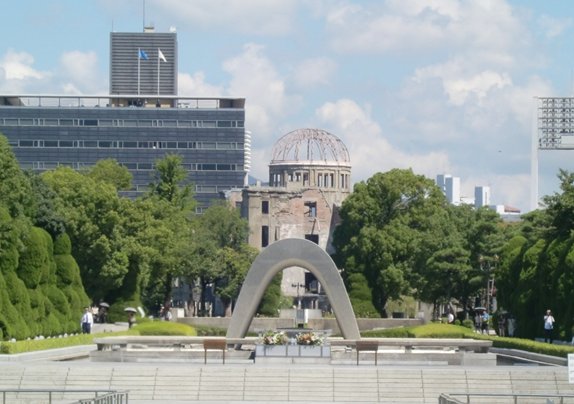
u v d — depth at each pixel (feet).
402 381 236.63
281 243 308.81
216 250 610.65
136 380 236.22
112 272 457.68
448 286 485.56
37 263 360.28
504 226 535.19
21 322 333.21
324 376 237.86
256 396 234.17
